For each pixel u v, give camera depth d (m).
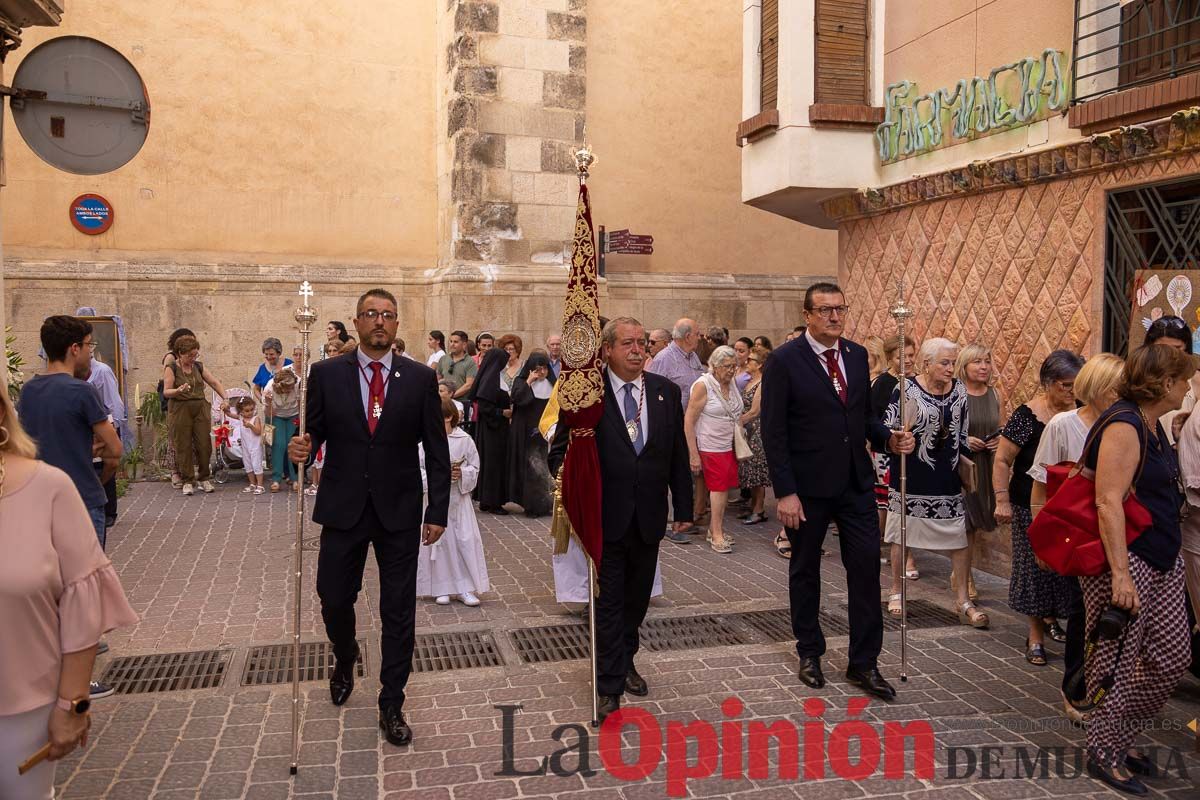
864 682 5.00
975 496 6.32
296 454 4.22
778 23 8.73
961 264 7.76
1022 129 7.07
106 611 2.66
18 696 2.50
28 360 12.00
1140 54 6.36
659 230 14.70
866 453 5.05
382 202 13.88
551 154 13.65
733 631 6.12
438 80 14.02
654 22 14.58
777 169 8.75
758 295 15.20
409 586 4.46
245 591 6.96
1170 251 5.92
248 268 13.02
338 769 4.11
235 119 13.07
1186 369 3.89
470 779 4.02
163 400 11.84
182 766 4.12
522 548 8.51
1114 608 3.79
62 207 12.30
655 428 4.77
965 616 6.20
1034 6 6.91
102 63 12.44
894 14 8.46
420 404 4.48
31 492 2.54
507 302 13.31
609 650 4.72
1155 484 3.89
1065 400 5.35
